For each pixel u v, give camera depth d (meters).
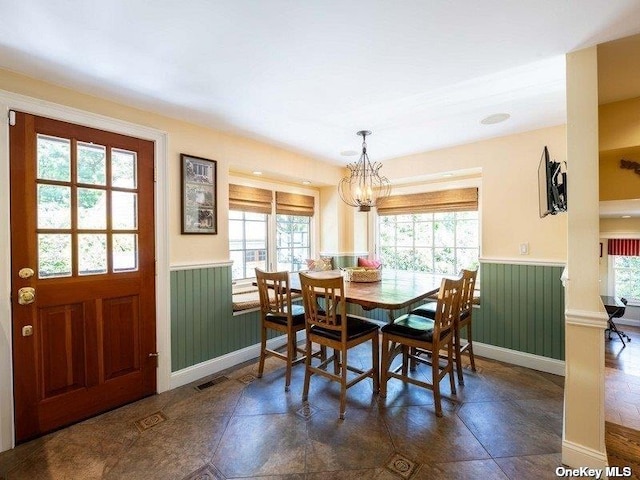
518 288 3.04
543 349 2.91
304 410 2.22
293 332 2.81
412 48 1.64
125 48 1.63
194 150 2.73
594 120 1.62
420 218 4.21
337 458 1.74
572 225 1.67
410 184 4.18
